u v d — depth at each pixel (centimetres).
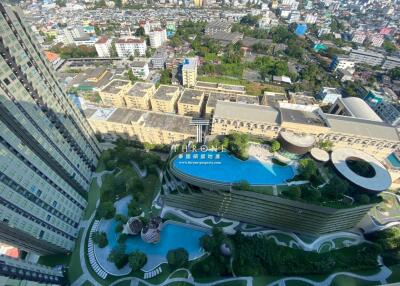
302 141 11306
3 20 8338
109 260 10450
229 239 10806
